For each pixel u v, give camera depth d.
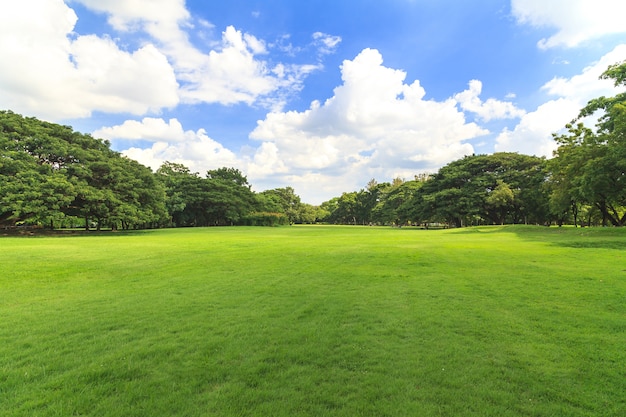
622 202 26.59
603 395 3.20
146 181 38.94
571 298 6.43
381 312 5.82
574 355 4.03
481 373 3.64
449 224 59.84
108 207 32.47
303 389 3.37
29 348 4.38
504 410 3.00
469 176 51.72
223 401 3.15
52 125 33.50
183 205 54.38
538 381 3.47
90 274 9.59
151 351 4.25
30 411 3.00
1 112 30.47
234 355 4.14
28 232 31.22
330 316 5.64
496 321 5.23
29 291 7.58
